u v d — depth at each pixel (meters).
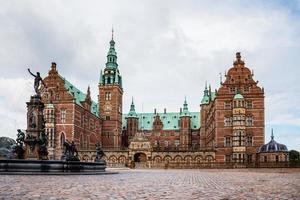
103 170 48.53
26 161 34.34
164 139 171.00
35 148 43.22
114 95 142.38
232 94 100.31
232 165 86.62
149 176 40.81
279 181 29.58
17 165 33.88
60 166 37.09
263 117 97.75
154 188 21.25
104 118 141.88
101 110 142.38
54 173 35.03
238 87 100.19
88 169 42.94
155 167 101.75
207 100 146.75
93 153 112.44
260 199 15.36
